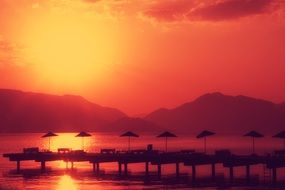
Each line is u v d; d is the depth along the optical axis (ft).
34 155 248.32
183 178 212.02
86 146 603.67
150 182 195.42
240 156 206.90
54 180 202.08
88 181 198.29
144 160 223.92
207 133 228.22
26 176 218.79
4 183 192.03
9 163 295.28
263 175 227.61
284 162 197.57
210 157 211.00
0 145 627.05
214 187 180.45
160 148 519.60
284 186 183.32
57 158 245.45
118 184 188.65
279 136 205.46
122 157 228.63
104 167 269.64
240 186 183.83
